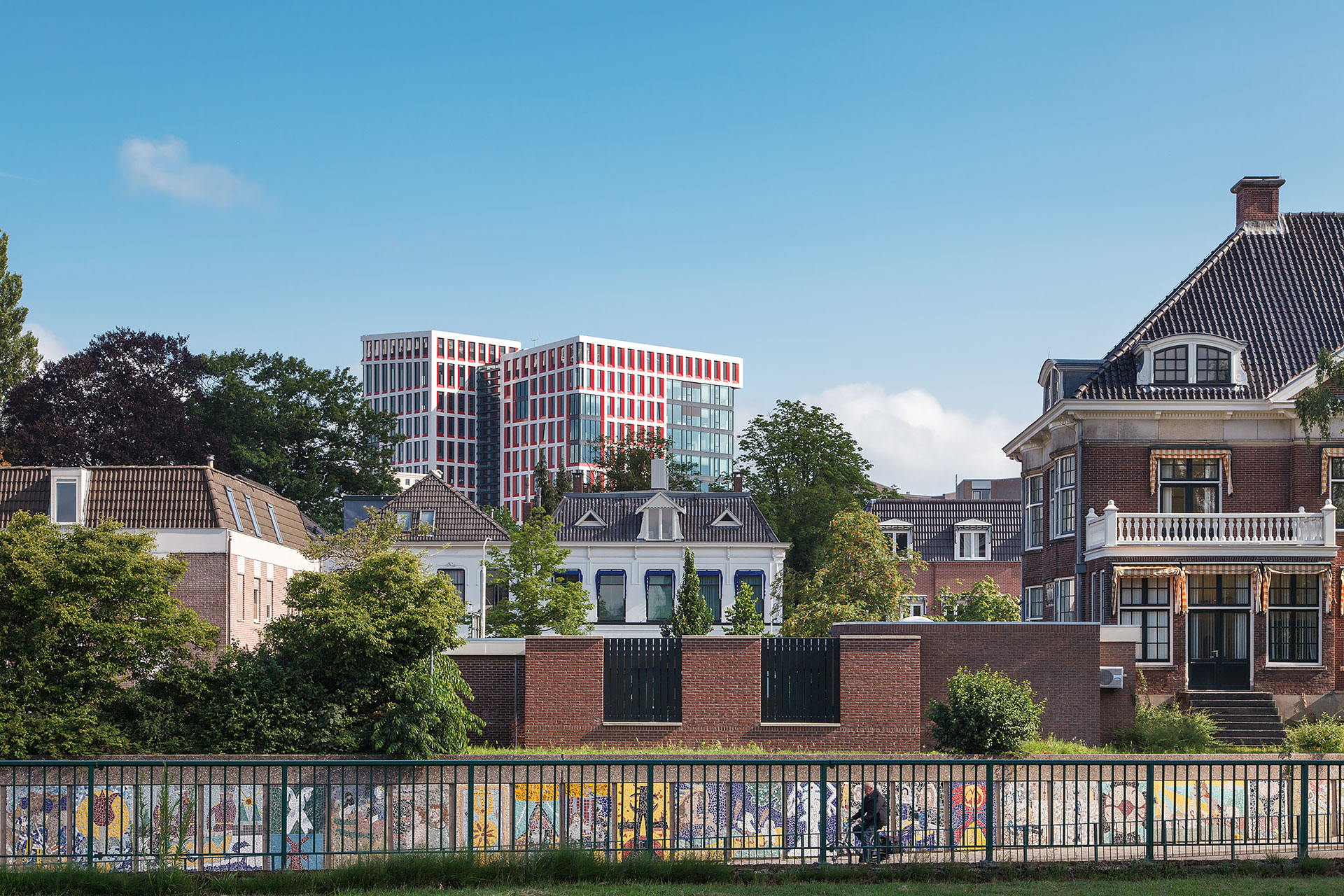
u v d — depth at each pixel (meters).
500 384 199.88
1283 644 36.06
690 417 195.25
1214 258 39.94
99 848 22.08
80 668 26.61
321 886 16.94
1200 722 32.38
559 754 28.50
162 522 42.34
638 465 97.12
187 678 27.62
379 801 22.69
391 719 27.50
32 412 74.62
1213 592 36.34
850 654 32.16
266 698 27.45
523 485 190.75
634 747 31.64
